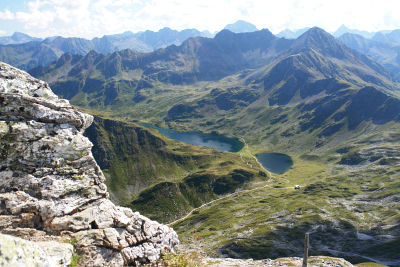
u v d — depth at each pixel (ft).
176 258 79.66
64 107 86.48
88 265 66.39
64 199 76.64
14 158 73.97
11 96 78.02
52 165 78.43
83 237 72.08
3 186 71.05
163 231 88.22
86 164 83.92
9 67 83.30
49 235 69.87
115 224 79.77
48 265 48.85
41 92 85.92
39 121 80.84
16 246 43.52
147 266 77.56
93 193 82.38
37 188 74.28
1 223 66.95
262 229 574.56
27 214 70.03
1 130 73.82
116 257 72.95
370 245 488.02
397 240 481.87
